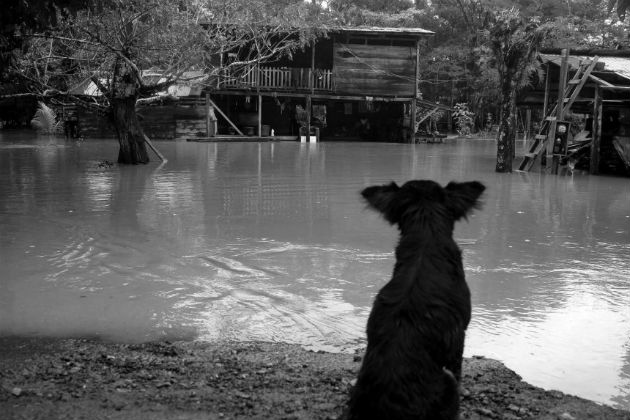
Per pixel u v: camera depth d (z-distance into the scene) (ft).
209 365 16.01
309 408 13.28
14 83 68.69
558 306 21.76
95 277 24.75
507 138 65.26
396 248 10.89
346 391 14.23
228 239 31.37
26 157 77.15
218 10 71.31
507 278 25.16
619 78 67.82
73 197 44.47
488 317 20.56
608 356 17.49
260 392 14.17
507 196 48.29
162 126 115.55
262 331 19.25
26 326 19.34
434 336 9.39
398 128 133.39
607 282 24.72
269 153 87.15
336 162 74.38
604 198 47.44
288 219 36.70
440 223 10.73
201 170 63.16
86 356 16.65
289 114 132.77
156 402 13.52
